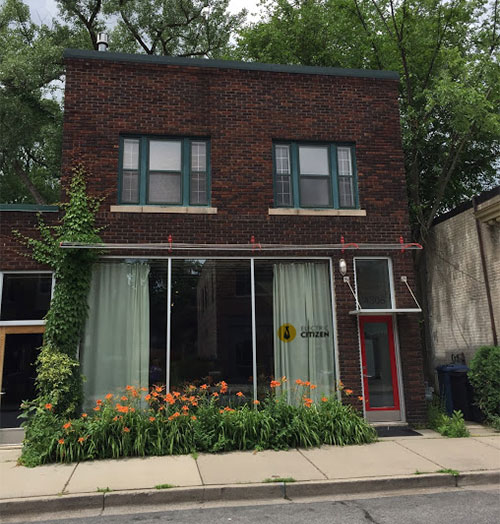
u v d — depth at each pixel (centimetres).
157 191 1063
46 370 914
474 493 660
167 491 639
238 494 652
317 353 1059
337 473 713
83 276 985
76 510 613
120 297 1012
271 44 1752
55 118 1841
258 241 1062
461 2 1412
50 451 781
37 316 981
